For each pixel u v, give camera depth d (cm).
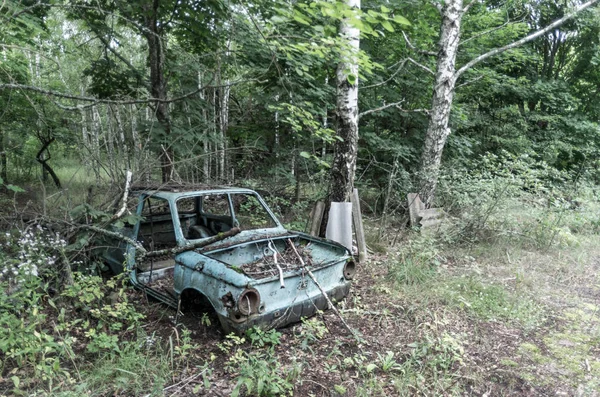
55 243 426
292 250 485
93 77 888
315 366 350
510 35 1234
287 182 966
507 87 1406
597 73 1677
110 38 864
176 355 358
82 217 493
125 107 679
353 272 468
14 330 325
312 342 388
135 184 572
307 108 795
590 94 1744
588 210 961
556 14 1509
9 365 330
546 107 1554
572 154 1524
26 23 558
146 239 550
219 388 313
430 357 363
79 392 282
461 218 790
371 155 1016
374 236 771
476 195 772
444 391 320
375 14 314
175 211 454
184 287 399
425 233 726
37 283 376
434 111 859
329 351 376
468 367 358
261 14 719
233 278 353
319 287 394
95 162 717
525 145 1368
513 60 1522
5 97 852
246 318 351
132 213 507
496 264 665
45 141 1110
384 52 1023
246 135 996
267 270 400
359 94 981
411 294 506
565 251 755
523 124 1420
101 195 645
